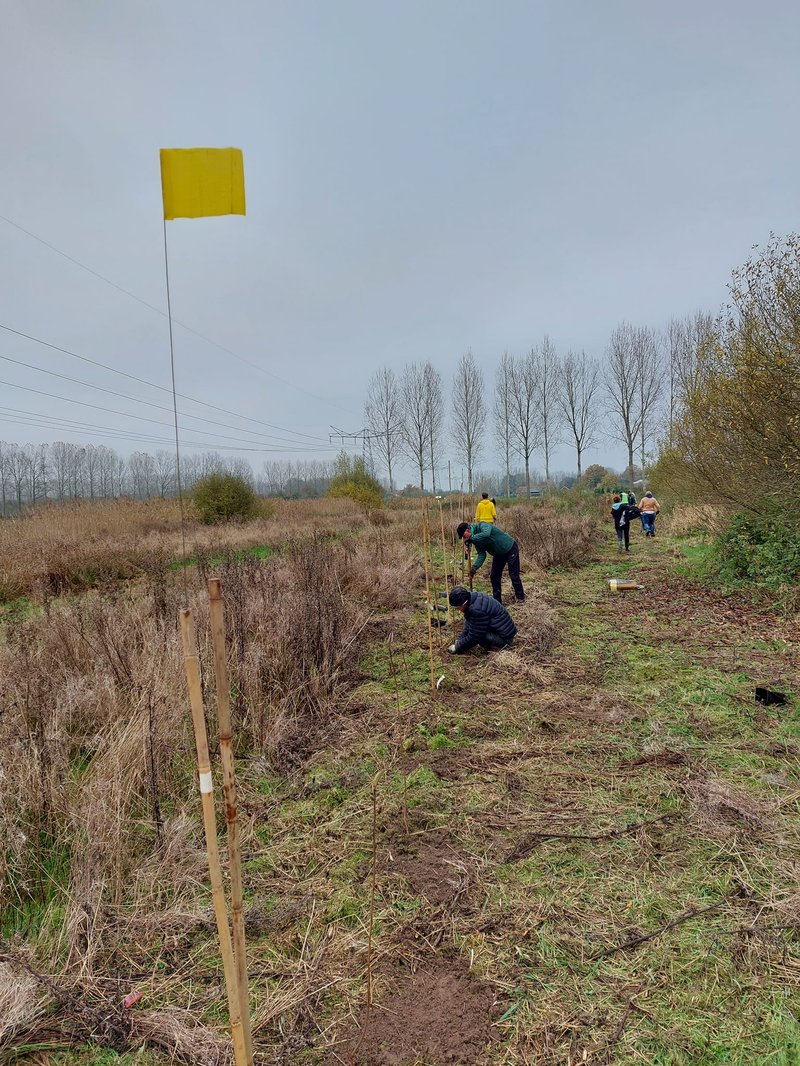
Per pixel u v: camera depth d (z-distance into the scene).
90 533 13.93
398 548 10.09
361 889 2.41
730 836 2.60
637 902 2.25
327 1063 1.71
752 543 8.07
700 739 3.54
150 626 4.56
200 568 6.48
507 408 44.09
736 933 2.07
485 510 11.34
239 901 1.29
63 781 2.92
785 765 3.16
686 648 5.30
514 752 3.48
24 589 8.91
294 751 3.62
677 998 1.85
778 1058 1.64
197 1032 1.79
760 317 7.41
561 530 11.26
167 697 3.54
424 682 4.69
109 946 2.14
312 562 6.57
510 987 1.92
